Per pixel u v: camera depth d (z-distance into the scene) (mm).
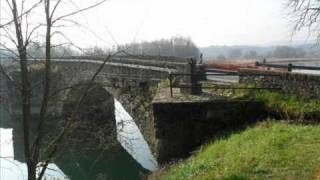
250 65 26516
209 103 18094
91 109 12156
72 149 9703
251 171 12375
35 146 8203
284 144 14109
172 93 20203
